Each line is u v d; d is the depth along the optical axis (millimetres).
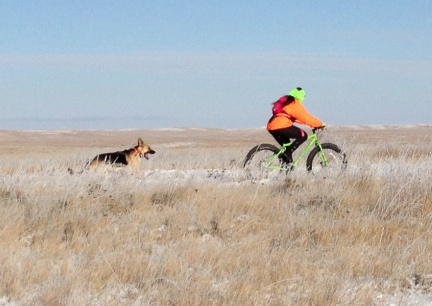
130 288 7098
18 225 9484
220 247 8391
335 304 6645
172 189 11664
